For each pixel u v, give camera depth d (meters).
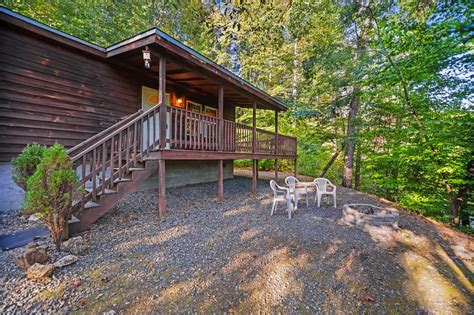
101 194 3.88
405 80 7.19
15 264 2.71
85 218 3.72
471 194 7.66
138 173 4.36
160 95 4.71
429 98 7.61
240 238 4.00
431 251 4.02
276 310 2.42
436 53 5.84
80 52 5.39
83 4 9.59
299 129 15.05
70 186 3.05
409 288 2.97
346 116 12.46
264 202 6.71
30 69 4.64
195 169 8.73
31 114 4.67
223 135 6.61
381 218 4.55
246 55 13.56
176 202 5.98
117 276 2.71
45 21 8.58
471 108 6.78
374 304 2.63
